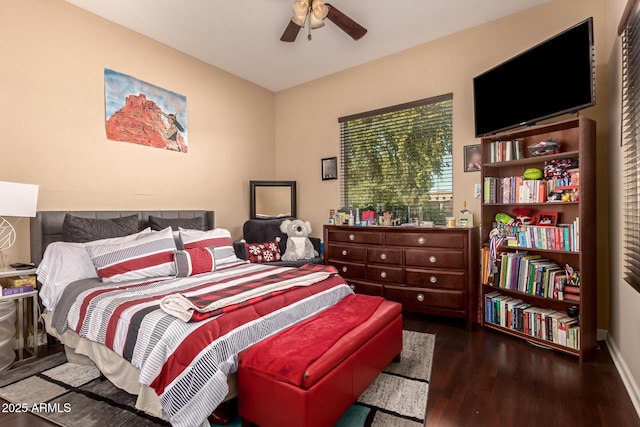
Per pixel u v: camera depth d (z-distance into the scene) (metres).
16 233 2.53
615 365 2.22
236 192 4.28
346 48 3.61
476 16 3.04
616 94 2.30
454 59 3.34
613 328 2.42
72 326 1.97
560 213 2.72
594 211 2.46
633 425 1.61
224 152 4.12
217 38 3.37
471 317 2.90
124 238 2.69
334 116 4.25
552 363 2.26
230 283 2.20
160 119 3.43
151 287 2.12
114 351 1.65
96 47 2.94
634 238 1.94
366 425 1.60
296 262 3.79
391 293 3.29
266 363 1.45
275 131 4.84
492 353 2.42
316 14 2.37
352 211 3.82
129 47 3.17
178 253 2.62
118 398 1.83
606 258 2.58
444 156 3.45
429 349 2.50
